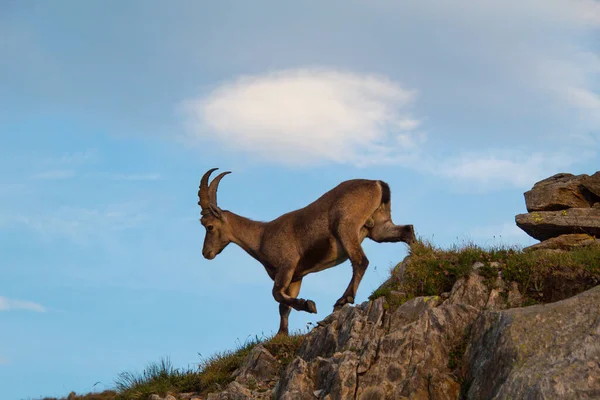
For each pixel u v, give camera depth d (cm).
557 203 2308
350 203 2541
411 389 1692
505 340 1611
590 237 2173
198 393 2386
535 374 1481
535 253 2061
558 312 1619
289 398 1831
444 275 2067
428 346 1758
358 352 1900
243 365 2358
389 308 2014
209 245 2848
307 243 2631
